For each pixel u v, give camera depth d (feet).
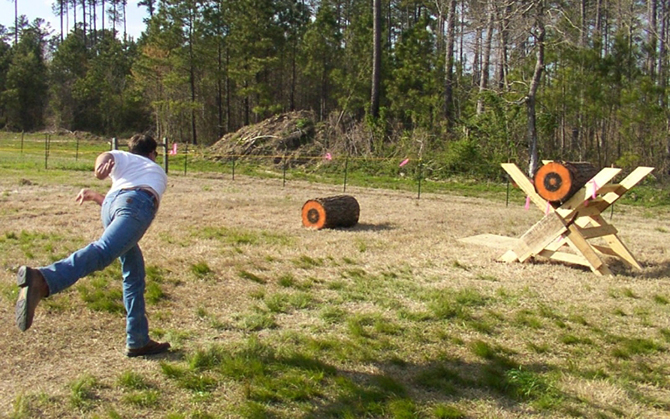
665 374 14.85
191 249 27.94
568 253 29.32
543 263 27.76
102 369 13.87
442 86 97.09
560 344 16.75
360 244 30.99
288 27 124.98
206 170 81.66
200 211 41.86
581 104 81.15
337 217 36.14
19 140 141.38
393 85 100.17
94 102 176.24
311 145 93.45
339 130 95.20
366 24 110.42
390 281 23.25
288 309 19.16
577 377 14.37
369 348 15.72
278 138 93.66
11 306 18.13
